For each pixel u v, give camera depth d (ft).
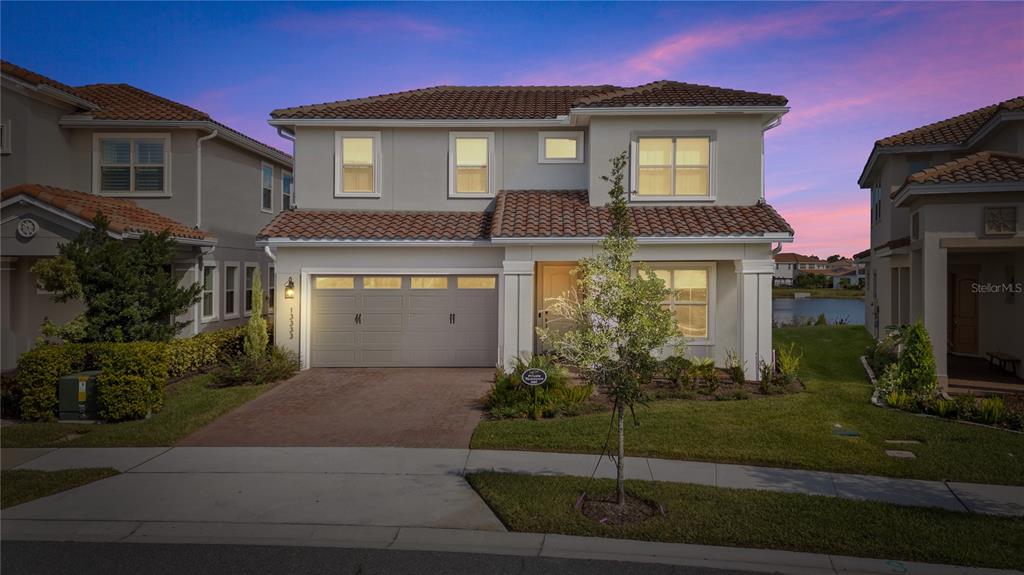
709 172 50.14
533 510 22.39
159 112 56.24
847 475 26.37
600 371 22.80
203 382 45.39
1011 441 30.48
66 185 55.57
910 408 36.47
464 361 51.60
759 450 28.89
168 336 43.70
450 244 49.98
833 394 40.93
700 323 50.01
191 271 55.98
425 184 55.72
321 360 51.55
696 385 41.91
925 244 41.91
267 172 71.82
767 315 45.70
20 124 50.72
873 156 62.49
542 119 54.29
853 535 20.30
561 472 26.68
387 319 51.52
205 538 20.88
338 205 55.62
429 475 26.53
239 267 65.00
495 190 55.77
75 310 52.85
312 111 55.47
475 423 34.81
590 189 50.98
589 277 23.67
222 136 59.21
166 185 56.70
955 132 57.93
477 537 20.81
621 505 22.66
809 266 269.44
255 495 24.38
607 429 32.35
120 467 27.61
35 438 31.71
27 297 49.78
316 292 51.57
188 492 24.68
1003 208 40.60
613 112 49.32
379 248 50.96
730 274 49.60
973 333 57.93
